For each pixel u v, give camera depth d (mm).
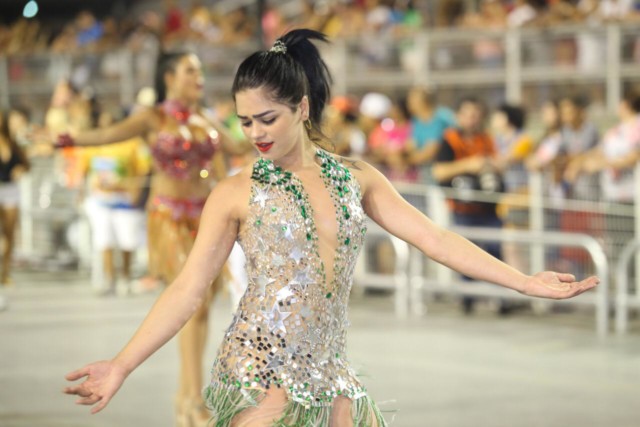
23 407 14078
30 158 31172
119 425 13141
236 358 7148
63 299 24469
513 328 20344
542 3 27156
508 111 22344
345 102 24453
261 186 7254
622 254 20344
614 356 17625
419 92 23359
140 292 25422
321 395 7148
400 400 14422
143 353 6953
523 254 21219
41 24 45469
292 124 7145
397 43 27984
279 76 7043
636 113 20453
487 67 26750
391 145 23641
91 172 25094
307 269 7195
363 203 7656
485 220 21500
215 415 7172
